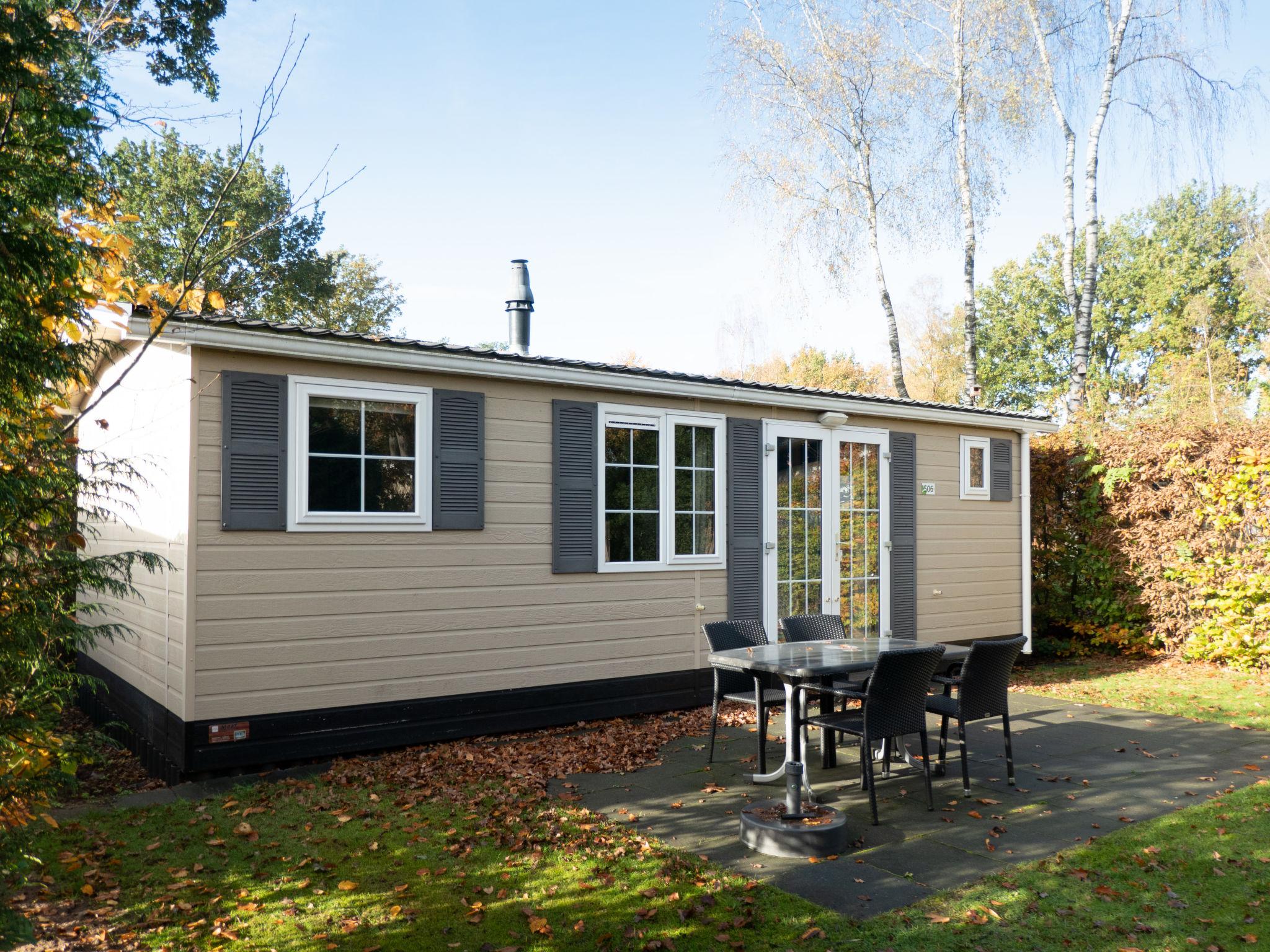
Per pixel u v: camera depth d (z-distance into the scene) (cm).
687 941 330
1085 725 698
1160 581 992
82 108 354
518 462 684
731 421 813
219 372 557
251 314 2153
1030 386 3475
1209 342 2942
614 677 728
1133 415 1220
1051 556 1109
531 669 683
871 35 1603
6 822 355
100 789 562
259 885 381
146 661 624
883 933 334
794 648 586
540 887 379
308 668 582
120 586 424
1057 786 529
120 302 511
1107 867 396
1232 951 318
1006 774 544
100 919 350
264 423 572
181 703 543
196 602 543
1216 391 2530
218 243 1777
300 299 2347
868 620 902
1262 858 402
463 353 634
